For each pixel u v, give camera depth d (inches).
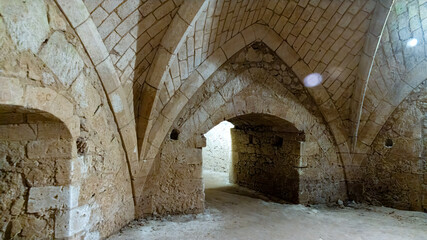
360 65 180.9
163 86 150.6
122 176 142.6
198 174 169.0
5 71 76.0
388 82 193.5
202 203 169.9
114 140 134.3
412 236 145.0
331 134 205.3
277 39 180.1
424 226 160.4
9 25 76.9
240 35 172.7
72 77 102.3
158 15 124.7
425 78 190.2
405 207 195.9
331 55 180.1
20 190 98.1
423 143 193.5
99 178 121.3
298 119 194.9
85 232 110.3
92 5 103.0
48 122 98.2
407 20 165.5
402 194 197.6
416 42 178.1
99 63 115.3
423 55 186.5
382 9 154.1
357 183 208.7
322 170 202.7
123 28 117.6
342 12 161.2
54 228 98.9
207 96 171.0
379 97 196.4
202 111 169.8
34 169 98.7
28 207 97.7
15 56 78.7
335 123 202.5
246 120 222.5
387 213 184.4
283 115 190.2
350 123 203.9
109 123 129.8
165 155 161.6
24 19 81.3
